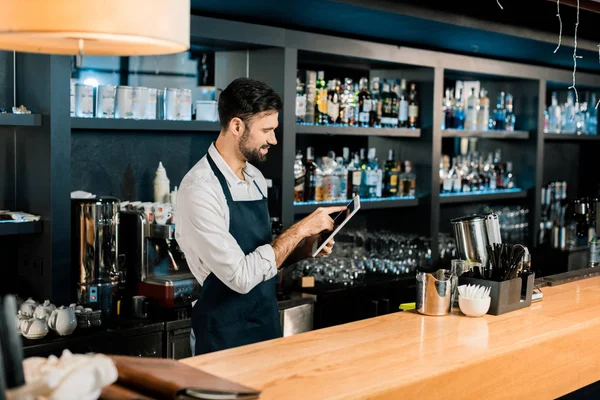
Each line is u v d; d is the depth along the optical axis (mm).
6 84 3555
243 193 2969
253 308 2949
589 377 2756
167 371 1784
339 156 5215
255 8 3814
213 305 2896
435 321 2719
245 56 4328
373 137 5406
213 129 4000
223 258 2723
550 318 2771
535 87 5992
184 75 4254
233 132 2859
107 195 4000
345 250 4719
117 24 1602
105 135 3969
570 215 6238
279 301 3967
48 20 1576
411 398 2070
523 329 2613
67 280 3404
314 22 4219
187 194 2797
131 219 3654
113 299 3498
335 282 4512
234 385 1750
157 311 3572
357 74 5230
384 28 4387
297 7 3770
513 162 6180
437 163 5156
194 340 2998
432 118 5090
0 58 3521
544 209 6668
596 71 6766
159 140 4207
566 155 7254
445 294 2785
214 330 2896
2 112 3309
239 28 3920
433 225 5180
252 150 2869
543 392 2547
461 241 3086
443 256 5430
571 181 7340
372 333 2539
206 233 2748
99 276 3479
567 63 6176
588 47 5227
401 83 5094
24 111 3389
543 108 6055
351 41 4457
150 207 3818
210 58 4340
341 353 2295
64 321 3148
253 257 2770
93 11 1583
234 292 2908
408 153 5238
